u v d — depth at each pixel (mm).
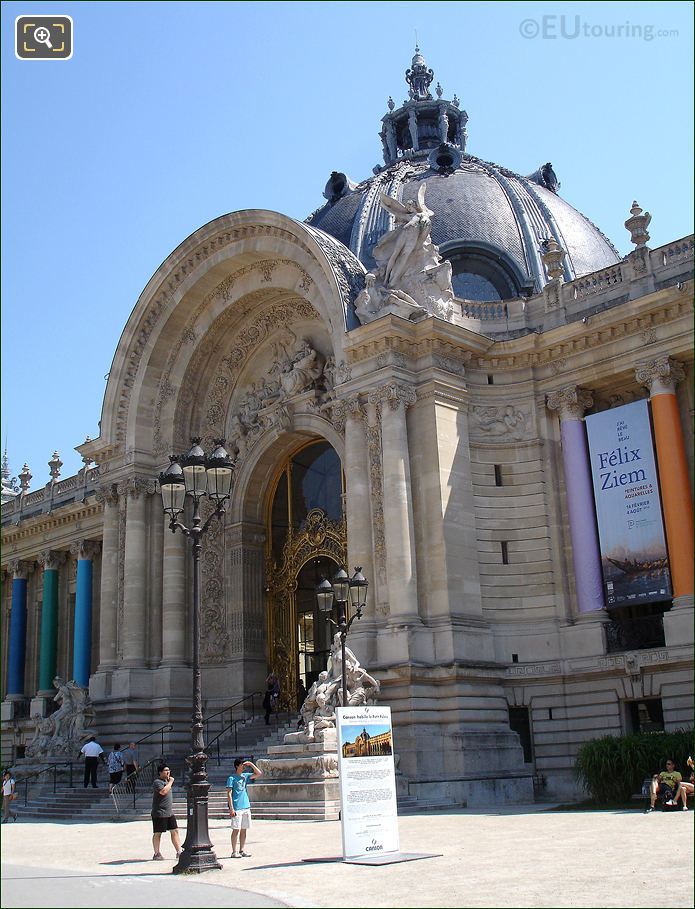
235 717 40656
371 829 17625
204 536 43438
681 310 32625
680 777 23875
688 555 31359
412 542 32812
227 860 18422
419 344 34625
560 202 46250
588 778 27234
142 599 42344
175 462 20688
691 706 30000
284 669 41500
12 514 62344
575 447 34875
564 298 36594
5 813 33781
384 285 36469
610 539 33344
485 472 35406
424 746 30172
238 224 39969
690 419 32969
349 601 31594
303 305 41812
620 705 31672
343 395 35062
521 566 34688
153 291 43438
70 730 40531
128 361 44500
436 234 41938
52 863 18781
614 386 35312
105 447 44531
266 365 44219
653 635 32031
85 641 54875
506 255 41156
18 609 60125
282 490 43438
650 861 15484
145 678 41125
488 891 13352
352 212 44688
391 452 33312
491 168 46375
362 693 29906
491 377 36469
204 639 42344
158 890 14211
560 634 33656
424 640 31688
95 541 56812
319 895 13625
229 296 42938
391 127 53094
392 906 12438
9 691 58750
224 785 32062
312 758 27422
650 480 32750
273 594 42688
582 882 13781
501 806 29625
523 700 33031
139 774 36938
